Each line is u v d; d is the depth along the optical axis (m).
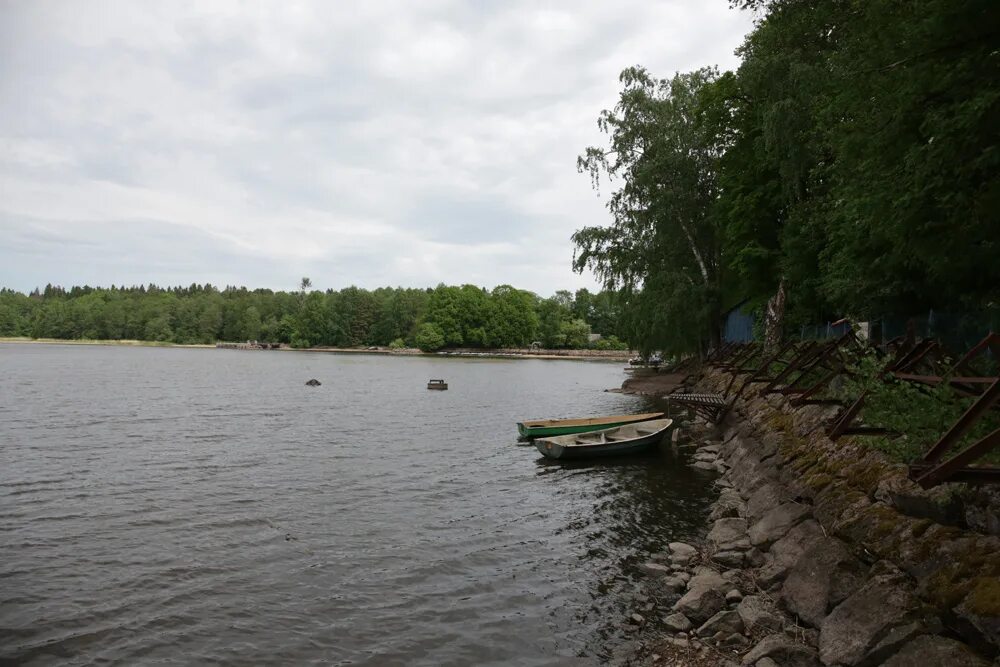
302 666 7.65
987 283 13.27
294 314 178.50
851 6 13.98
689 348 43.47
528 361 113.31
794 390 15.15
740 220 31.06
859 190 12.81
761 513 11.76
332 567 10.93
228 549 11.87
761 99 27.28
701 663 7.30
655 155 39.31
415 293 170.88
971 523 6.54
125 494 15.98
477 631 8.50
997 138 8.77
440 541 12.31
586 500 15.36
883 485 8.22
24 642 8.26
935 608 5.87
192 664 7.72
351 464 20.03
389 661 7.75
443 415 33.56
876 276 16.62
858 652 6.20
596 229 41.56
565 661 7.66
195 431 26.91
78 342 188.75
